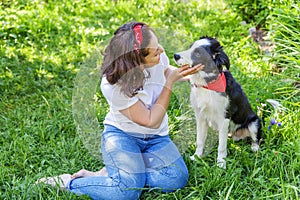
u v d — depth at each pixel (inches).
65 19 233.6
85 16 239.0
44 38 217.5
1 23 219.3
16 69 194.2
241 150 145.3
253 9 224.1
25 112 168.9
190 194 126.1
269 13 213.6
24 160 143.9
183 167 133.1
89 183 128.3
